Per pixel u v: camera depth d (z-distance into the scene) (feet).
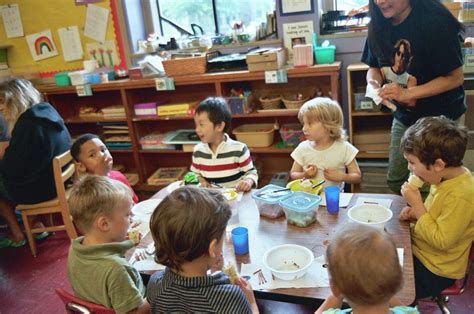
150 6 11.80
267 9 11.12
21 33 12.28
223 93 10.03
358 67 8.80
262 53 9.14
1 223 10.76
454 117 6.39
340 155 6.50
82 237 4.24
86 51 11.95
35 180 8.53
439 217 4.26
